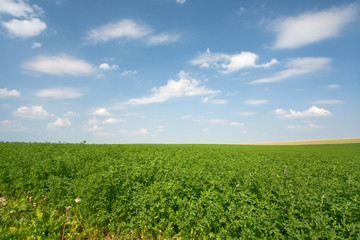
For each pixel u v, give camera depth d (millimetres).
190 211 6504
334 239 5215
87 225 6453
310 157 22125
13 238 4926
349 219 5977
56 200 7898
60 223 6031
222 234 5875
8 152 15453
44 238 5168
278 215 6379
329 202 6508
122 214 6949
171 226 6562
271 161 16344
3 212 6668
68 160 11945
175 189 7711
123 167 10469
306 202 6531
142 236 6234
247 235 5660
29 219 6234
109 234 6559
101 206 7312
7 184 9148
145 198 7062
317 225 5617
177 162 13117
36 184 8938
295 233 5598
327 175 11633
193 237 6172
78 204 7223
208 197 7250
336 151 36812
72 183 8672
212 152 21328
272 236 5855
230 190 7613
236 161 14586
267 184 8586
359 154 29594
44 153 15117
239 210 6324
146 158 14031
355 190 7574
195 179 8727
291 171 11844
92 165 11430
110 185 8250
